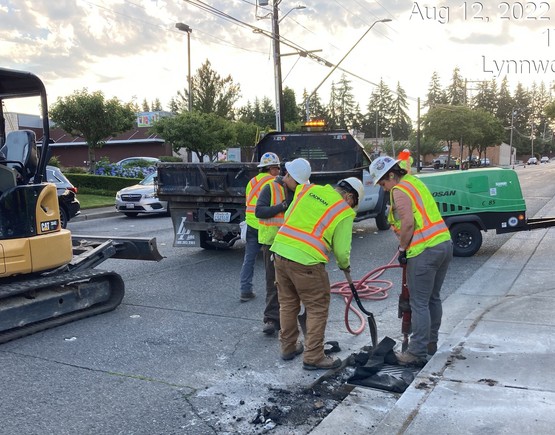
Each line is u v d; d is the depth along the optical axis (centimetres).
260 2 2238
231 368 491
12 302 563
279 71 2306
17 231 571
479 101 12294
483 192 955
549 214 1501
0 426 385
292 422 394
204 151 3272
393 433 348
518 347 483
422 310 472
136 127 4912
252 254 716
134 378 470
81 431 379
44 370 487
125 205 1808
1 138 677
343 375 476
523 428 346
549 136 14462
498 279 797
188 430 382
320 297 477
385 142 7069
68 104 2692
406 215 459
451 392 401
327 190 480
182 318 644
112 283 676
